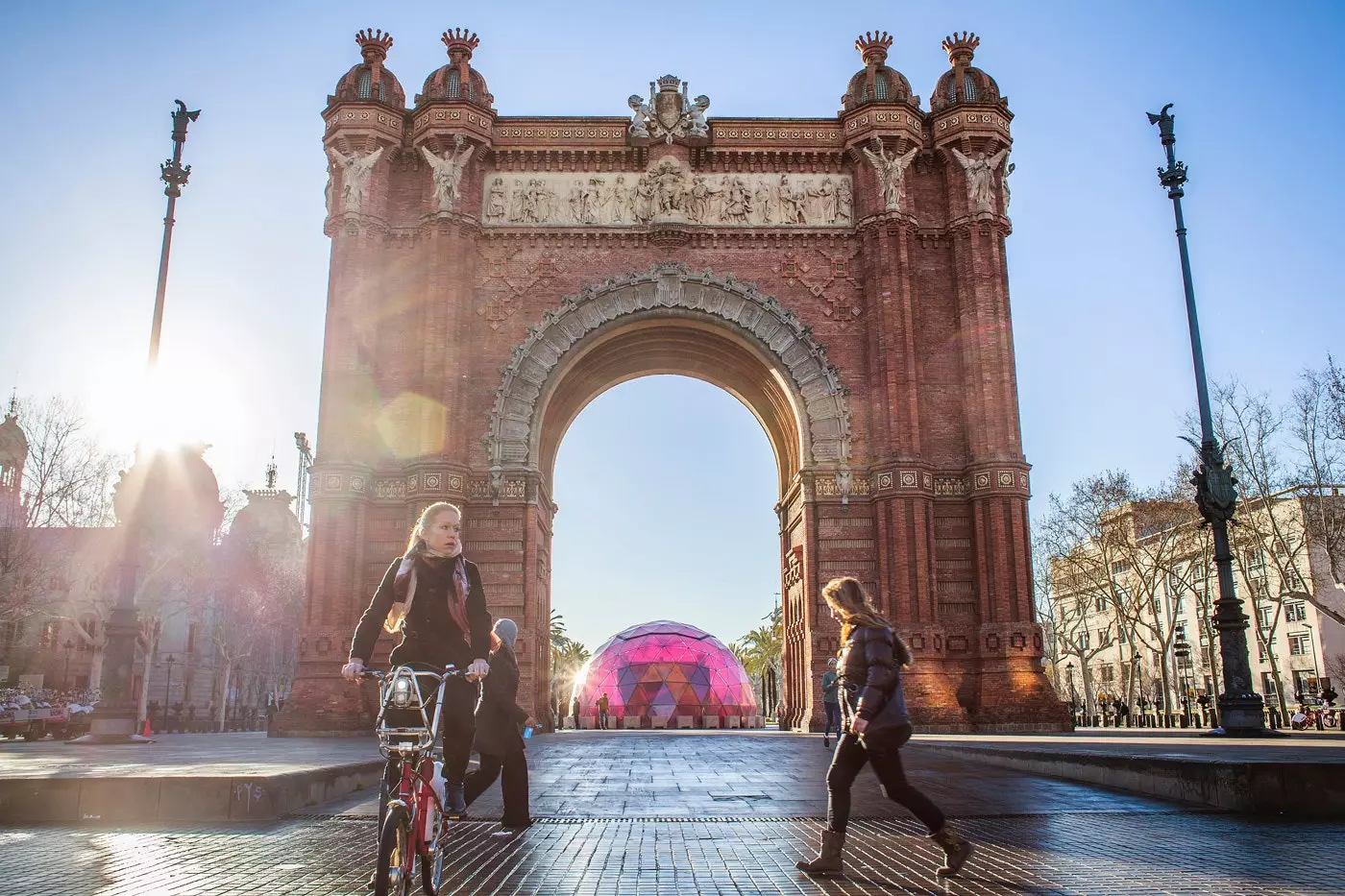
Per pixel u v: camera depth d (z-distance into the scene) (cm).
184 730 7181
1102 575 8388
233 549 8350
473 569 889
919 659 4531
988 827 1415
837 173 5209
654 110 5200
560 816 1520
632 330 5134
